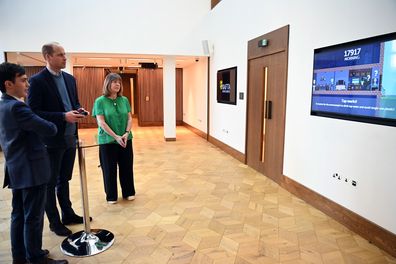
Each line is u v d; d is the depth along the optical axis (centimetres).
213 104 745
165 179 463
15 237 225
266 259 247
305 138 370
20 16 651
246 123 545
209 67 766
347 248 266
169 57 772
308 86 360
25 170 210
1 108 205
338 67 309
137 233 290
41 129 208
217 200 377
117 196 375
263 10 467
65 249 257
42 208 228
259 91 493
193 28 746
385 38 253
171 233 290
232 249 262
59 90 269
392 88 249
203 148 705
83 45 690
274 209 349
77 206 358
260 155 496
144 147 714
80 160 263
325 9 325
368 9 269
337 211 316
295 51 385
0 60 651
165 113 793
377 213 269
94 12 689
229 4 610
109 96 348
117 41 707
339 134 311
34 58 789
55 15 669
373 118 269
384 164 260
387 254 256
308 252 259
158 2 720
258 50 489
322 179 341
